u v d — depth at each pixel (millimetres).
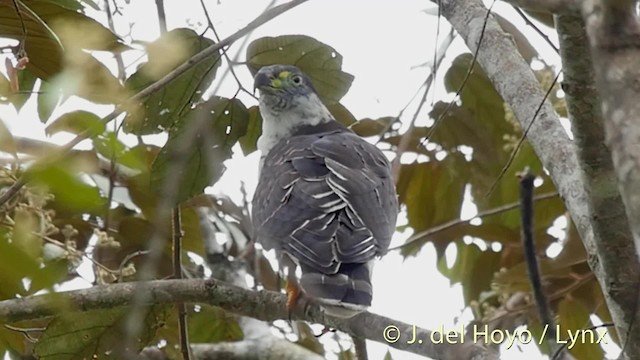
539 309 7016
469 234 12992
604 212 6680
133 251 11250
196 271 12672
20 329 10023
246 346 12312
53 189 4195
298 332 12961
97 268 9906
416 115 10773
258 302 9391
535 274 6961
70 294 8969
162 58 4914
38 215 8430
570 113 6691
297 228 8992
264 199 9664
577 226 7516
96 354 9820
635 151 4285
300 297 9258
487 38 8812
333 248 8672
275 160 10266
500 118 12516
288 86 11898
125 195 10734
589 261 7352
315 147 10164
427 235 12219
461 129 12617
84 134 4883
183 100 9352
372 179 9758
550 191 12727
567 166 7812
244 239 13086
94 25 6547
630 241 6680
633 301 6594
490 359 7855
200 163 9516
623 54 4359
